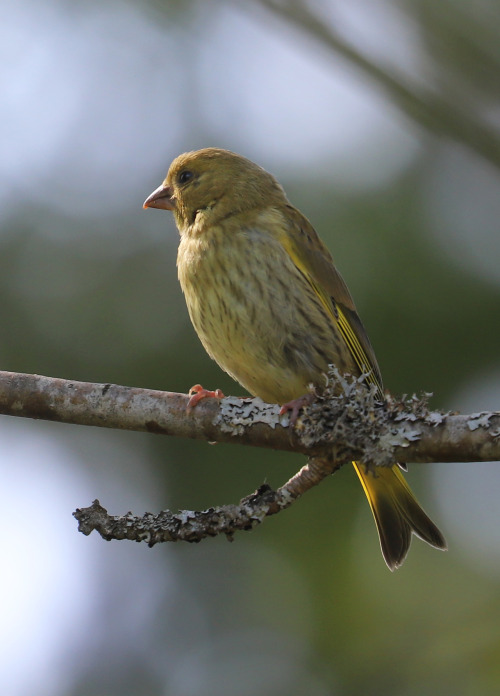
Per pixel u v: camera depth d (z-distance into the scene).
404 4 10.66
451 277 10.73
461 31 10.67
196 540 7.48
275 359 9.52
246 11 11.43
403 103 10.73
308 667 10.80
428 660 10.33
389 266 10.76
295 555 10.92
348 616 10.69
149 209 12.26
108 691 11.68
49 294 11.62
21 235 11.87
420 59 10.70
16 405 7.82
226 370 9.84
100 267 11.80
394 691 10.34
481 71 10.68
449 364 10.62
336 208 11.12
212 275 9.55
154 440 11.80
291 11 10.80
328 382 7.67
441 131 10.73
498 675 10.09
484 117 10.70
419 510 9.37
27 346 11.41
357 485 10.85
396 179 11.30
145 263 11.86
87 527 7.52
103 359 11.41
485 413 7.25
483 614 10.43
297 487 7.54
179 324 11.52
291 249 9.73
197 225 10.01
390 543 9.38
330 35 10.70
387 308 10.65
